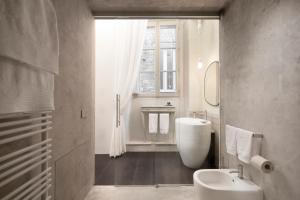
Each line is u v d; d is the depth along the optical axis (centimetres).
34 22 106
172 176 291
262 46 164
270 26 152
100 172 308
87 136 239
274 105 148
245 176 198
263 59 163
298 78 122
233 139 200
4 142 90
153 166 323
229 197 168
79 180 211
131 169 314
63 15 167
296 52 124
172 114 346
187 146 312
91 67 256
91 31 257
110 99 392
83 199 225
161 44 349
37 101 112
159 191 250
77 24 203
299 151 122
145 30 341
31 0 104
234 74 225
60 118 163
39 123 123
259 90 170
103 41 398
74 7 194
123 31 338
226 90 251
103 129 392
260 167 146
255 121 177
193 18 271
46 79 122
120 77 341
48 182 130
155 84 350
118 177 289
